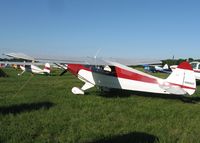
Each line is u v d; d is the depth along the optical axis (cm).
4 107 770
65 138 509
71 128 572
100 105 848
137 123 635
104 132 551
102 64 1047
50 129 565
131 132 557
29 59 973
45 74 2525
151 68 4012
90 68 1148
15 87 1303
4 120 622
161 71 3866
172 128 605
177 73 1014
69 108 783
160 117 712
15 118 644
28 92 1120
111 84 1111
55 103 861
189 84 995
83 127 584
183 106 888
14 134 521
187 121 678
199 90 1415
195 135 550
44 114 695
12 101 875
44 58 1015
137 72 1070
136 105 872
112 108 805
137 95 1109
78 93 1084
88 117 679
